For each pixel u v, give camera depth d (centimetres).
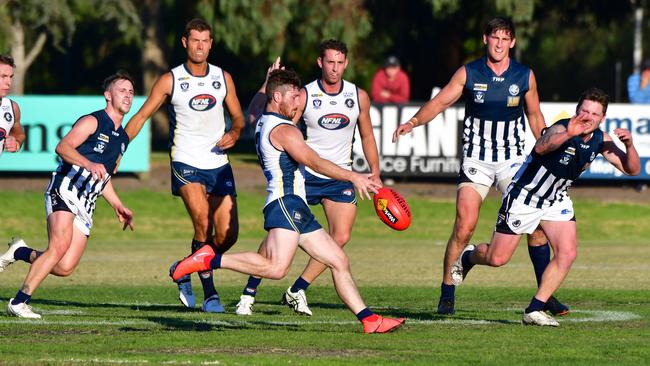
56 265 3666
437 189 8912
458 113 8638
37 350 2838
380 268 5809
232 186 4138
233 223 4131
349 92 4059
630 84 9006
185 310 3966
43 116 8606
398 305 4219
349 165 4150
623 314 3800
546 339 3105
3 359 2678
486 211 8456
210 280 3944
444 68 13188
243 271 3098
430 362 2695
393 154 8631
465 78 3831
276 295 4662
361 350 2881
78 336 3102
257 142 3136
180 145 4072
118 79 3581
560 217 3416
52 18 11119
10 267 5812
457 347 2941
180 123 4056
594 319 3647
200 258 3097
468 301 4403
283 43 10856
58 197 3559
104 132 3569
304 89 4041
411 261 6188
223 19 10869
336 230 4088
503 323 3522
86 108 8650
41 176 9094
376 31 12619
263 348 2903
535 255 3822
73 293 4572
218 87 4053
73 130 3541
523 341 3062
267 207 3108
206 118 4056
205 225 4075
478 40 13662
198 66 4044
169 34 16625
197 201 4050
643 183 9031
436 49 13225
